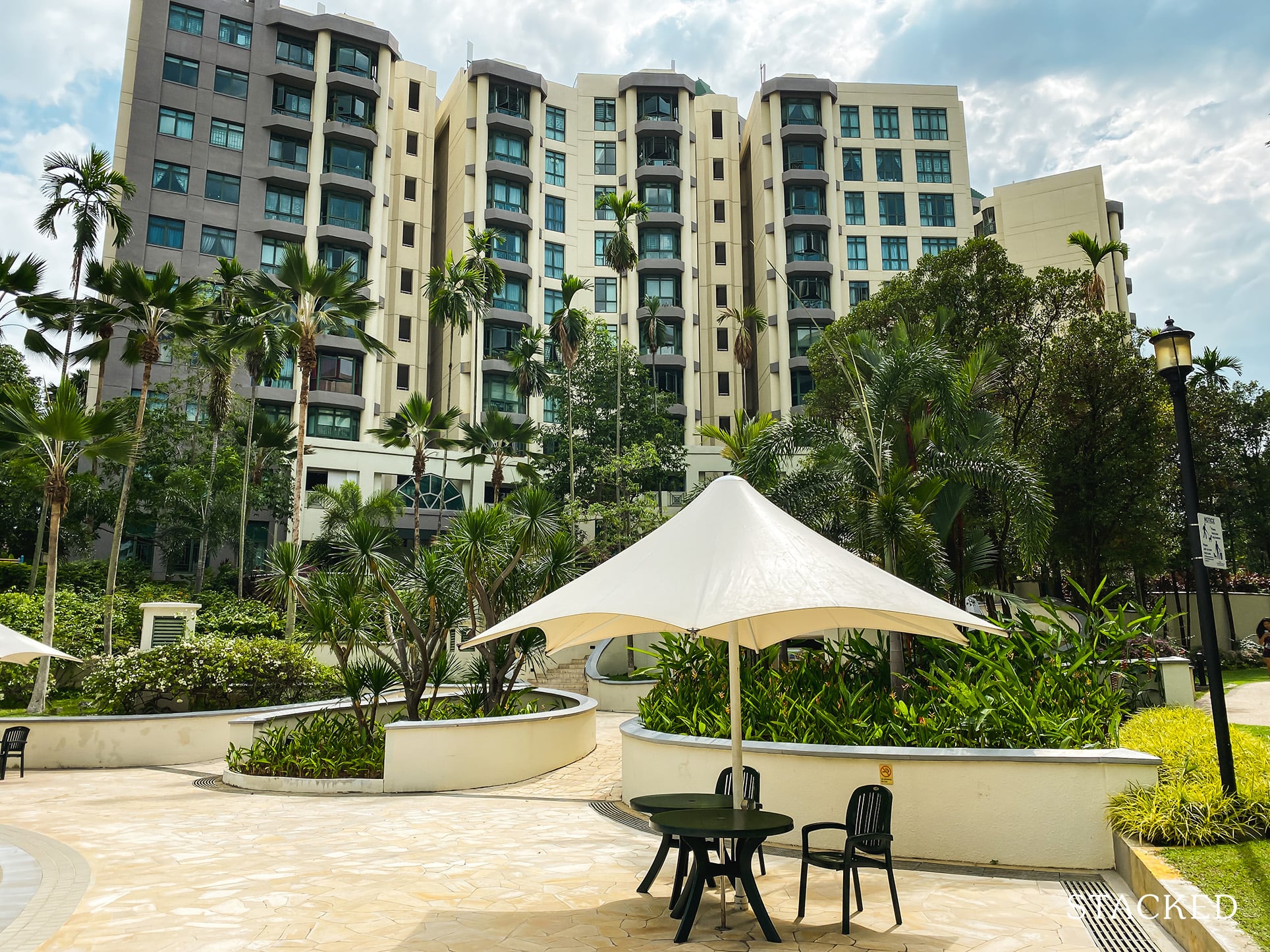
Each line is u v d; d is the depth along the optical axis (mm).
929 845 6836
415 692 12695
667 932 5020
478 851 7215
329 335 40438
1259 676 22250
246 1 42750
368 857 7008
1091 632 9375
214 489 31188
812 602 4840
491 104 46781
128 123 39312
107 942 4844
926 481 11398
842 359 14375
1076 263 53125
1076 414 22828
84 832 8250
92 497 29875
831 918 5297
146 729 14727
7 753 13227
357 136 42844
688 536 5785
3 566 27938
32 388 26547
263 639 17203
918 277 25859
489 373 43094
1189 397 28750
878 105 51875
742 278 51594
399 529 38719
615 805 9547
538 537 13398
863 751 7180
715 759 8109
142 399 22188
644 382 39031
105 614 21281
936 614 5152
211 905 5605
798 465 13461
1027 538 12148
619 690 20469
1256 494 31391
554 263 47781
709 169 51906
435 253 50375
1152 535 23000
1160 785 6363
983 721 7512
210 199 40219
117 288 21578
